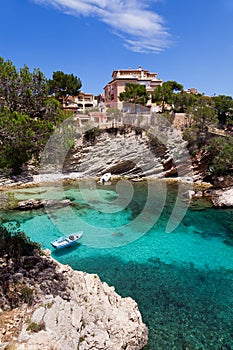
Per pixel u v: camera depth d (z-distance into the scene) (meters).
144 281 12.52
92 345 6.89
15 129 7.59
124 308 9.16
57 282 8.30
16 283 7.67
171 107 37.78
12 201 12.17
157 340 8.80
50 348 5.50
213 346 8.64
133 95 35.09
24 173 27.16
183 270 13.70
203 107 32.53
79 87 36.59
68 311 6.88
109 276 12.85
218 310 10.48
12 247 10.09
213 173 31.34
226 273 13.52
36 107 9.11
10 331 5.83
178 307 10.60
